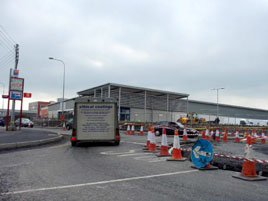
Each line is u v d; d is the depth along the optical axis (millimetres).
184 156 10438
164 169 7492
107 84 39656
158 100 48250
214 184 5824
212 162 8234
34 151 11633
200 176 6645
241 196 4910
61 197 4734
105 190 5207
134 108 44812
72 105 55219
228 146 15219
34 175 6551
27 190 5184
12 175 6547
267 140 21734
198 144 7789
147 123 37188
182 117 43188
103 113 14250
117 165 8039
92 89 43656
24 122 43375
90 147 13484
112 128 14227
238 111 67125
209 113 60312
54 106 68688
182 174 6855
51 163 8352
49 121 53344
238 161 7664
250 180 6215
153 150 11570
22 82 26438
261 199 4738
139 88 41875
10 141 14219
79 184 5668
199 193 5074
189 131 23484
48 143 15633
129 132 26844
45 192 5055
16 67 27156
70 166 7820
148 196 4828
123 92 43750
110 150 12109
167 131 24156
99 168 7523
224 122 46875
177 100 51844
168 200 4602
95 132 14086
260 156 10656
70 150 12117
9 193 4984
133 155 10375
